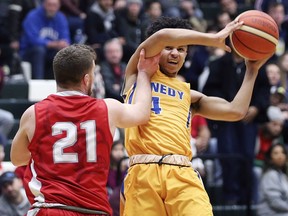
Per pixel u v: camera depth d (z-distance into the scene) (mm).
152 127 8539
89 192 7684
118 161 13984
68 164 7711
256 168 16047
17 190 13273
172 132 8523
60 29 19312
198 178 8570
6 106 17266
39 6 19859
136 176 8539
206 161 15773
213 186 15430
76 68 7867
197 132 16297
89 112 7848
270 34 8625
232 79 15016
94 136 7793
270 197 14828
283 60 18375
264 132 16094
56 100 7879
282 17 21844
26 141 7926
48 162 7723
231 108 8930
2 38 19500
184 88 8836
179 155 8508
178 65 8773
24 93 18109
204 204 8352
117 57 17172
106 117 7867
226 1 22062
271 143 16094
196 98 9039
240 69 15016
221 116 8969
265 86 15469
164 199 8461
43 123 7797
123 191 8773
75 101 7875
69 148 7734
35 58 18844
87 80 7941
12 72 18547
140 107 8266
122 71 17453
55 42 19016
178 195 8398
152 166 8477
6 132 16141
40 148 7762
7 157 15750
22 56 19188
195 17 21422
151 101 8539
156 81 8750
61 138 7754
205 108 9031
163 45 8500
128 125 8109
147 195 8469
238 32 8594
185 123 8672
